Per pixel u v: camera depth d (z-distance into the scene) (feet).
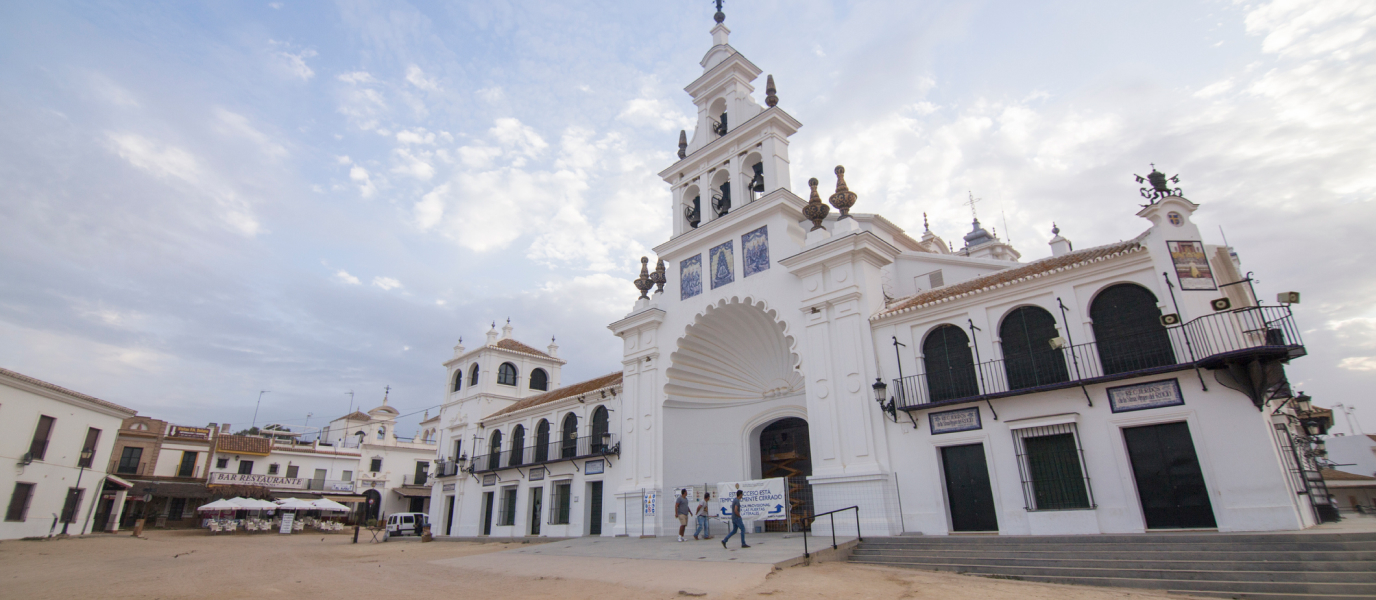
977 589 30.07
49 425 80.38
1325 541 29.43
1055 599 27.50
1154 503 38.37
